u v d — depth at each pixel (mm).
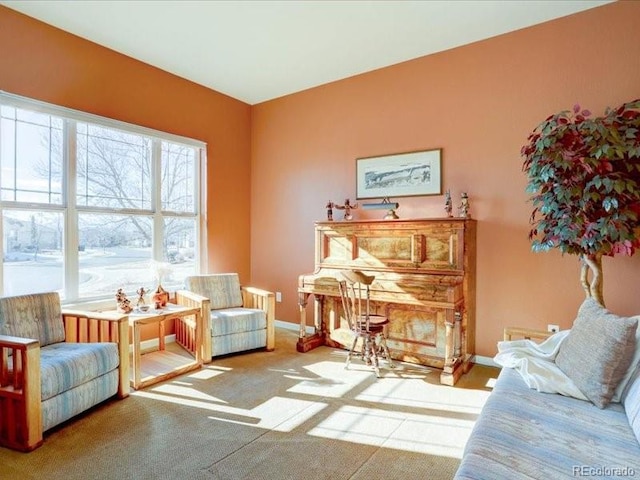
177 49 3570
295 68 3996
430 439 2197
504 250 3324
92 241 3527
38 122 3143
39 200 3158
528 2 2852
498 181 3344
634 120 2330
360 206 4137
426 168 3701
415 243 3342
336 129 4320
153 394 2812
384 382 3033
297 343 3883
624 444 1444
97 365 2518
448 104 3586
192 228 4430
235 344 3654
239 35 3316
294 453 2062
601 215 2398
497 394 1878
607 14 2883
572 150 2406
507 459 1338
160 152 4074
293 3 2842
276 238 4863
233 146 4816
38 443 2109
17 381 2100
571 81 3025
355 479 1845
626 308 2828
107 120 3512
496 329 3367
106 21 3094
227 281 4184
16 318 2559
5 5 2863
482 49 3410
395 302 3270
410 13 2982
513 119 3270
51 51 3143
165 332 4035
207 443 2156
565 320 3080
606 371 1760
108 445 2133
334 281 3639
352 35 3322
